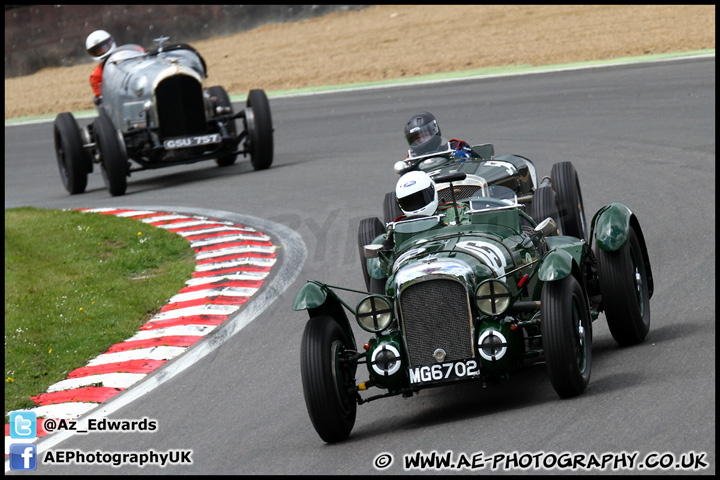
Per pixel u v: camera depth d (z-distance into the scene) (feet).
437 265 74.33
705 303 91.25
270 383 90.63
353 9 463.83
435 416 76.38
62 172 214.28
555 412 69.92
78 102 350.84
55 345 107.96
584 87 237.04
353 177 182.91
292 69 347.15
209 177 207.72
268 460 72.49
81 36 445.37
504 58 303.68
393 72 312.91
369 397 79.25
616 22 334.24
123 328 112.27
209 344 104.78
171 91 194.08
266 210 166.50
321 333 74.79
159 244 148.25
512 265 79.05
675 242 115.44
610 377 75.41
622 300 80.23
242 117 202.18
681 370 73.51
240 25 457.68
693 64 242.37
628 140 177.68
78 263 140.05
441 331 73.46
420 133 116.47
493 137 197.26
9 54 444.96
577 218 109.09
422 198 85.56
